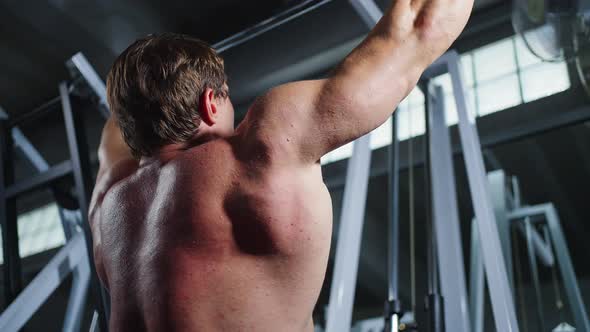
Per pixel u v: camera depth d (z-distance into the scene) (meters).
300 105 0.62
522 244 6.65
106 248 0.72
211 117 0.71
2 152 2.63
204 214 0.62
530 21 1.66
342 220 1.83
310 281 0.63
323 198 0.64
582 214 6.51
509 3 4.43
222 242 0.62
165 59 0.69
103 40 4.23
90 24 4.08
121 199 0.73
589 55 1.65
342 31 4.12
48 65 4.53
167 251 0.63
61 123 5.14
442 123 2.07
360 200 1.87
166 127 0.69
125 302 0.66
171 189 0.66
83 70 2.12
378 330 4.73
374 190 6.68
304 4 1.91
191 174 0.65
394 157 1.80
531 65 5.25
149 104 0.69
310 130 0.61
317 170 0.64
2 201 2.46
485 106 5.38
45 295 2.07
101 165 0.87
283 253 0.61
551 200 6.35
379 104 0.62
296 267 0.61
